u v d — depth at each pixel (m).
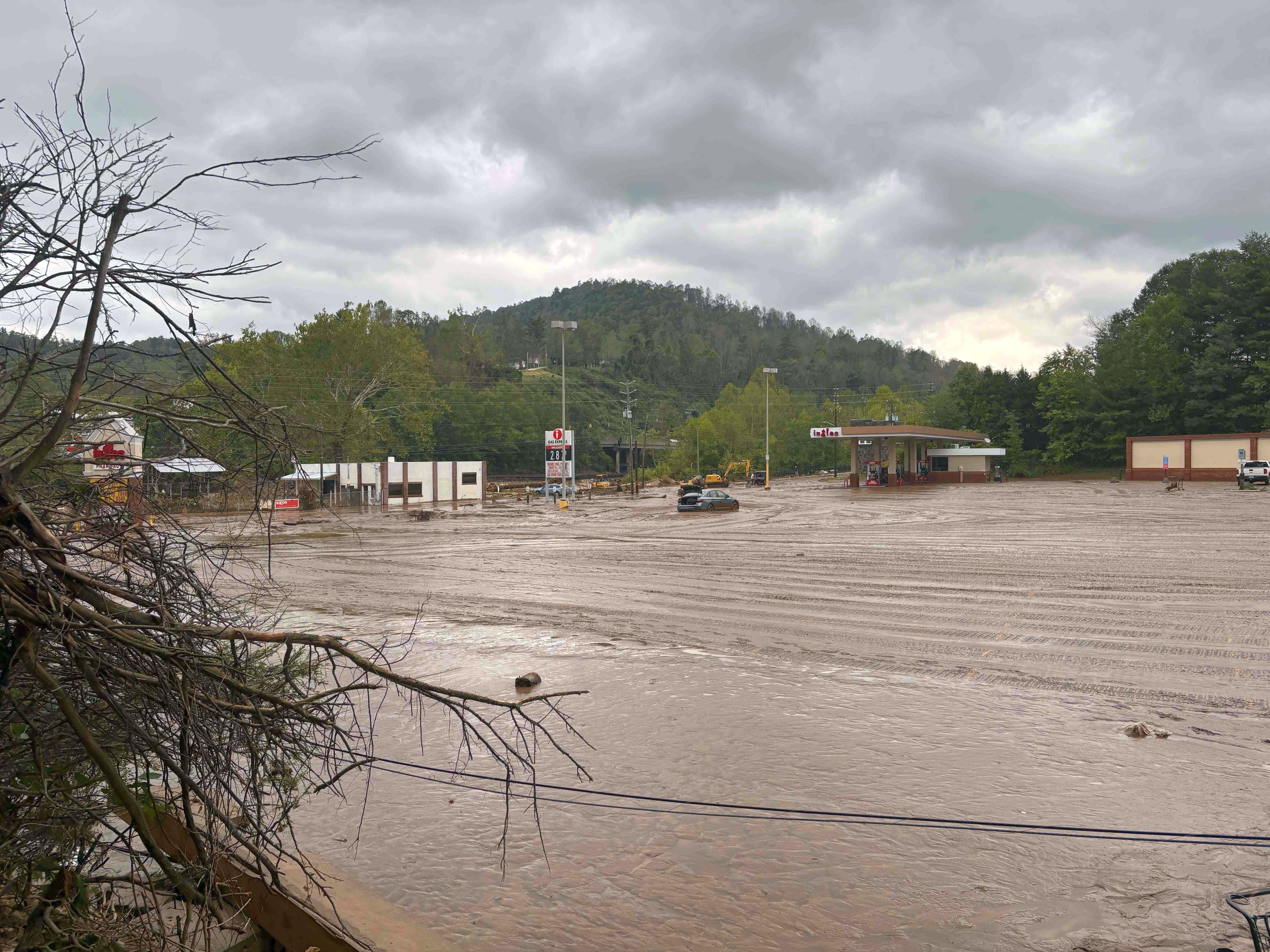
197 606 3.25
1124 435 90.50
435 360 167.88
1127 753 7.25
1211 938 4.42
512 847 5.67
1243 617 13.09
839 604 15.19
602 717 8.54
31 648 2.59
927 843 5.59
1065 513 38.84
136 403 3.03
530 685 9.69
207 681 3.05
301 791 6.14
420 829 5.99
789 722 8.31
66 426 2.54
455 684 9.91
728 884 5.11
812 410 172.38
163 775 3.66
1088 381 94.12
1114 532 28.58
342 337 79.25
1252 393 81.12
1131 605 14.44
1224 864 5.21
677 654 11.42
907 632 12.62
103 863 3.66
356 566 22.41
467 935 4.56
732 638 12.51
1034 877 5.10
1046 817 5.95
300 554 25.77
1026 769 6.91
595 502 66.00
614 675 10.26
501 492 89.50
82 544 3.04
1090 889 4.95
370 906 4.64
